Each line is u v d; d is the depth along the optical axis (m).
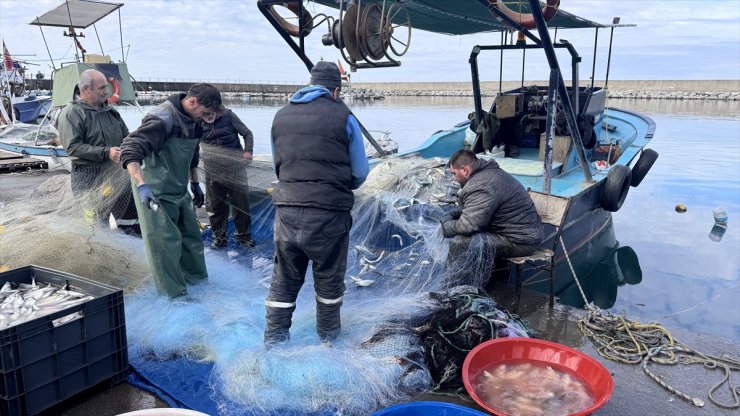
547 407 2.47
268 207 5.56
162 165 3.46
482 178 4.07
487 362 2.77
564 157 6.64
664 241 7.70
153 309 3.48
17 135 13.84
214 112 3.58
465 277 4.12
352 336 3.27
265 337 3.12
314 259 2.99
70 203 4.41
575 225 5.80
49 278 3.16
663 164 13.08
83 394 2.81
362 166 3.03
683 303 5.55
